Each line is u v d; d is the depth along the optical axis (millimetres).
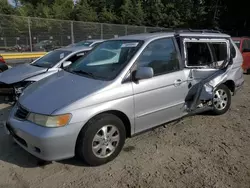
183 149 3930
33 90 3795
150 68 3643
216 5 35438
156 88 3943
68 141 3160
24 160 3641
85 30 19750
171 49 4332
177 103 4316
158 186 3051
